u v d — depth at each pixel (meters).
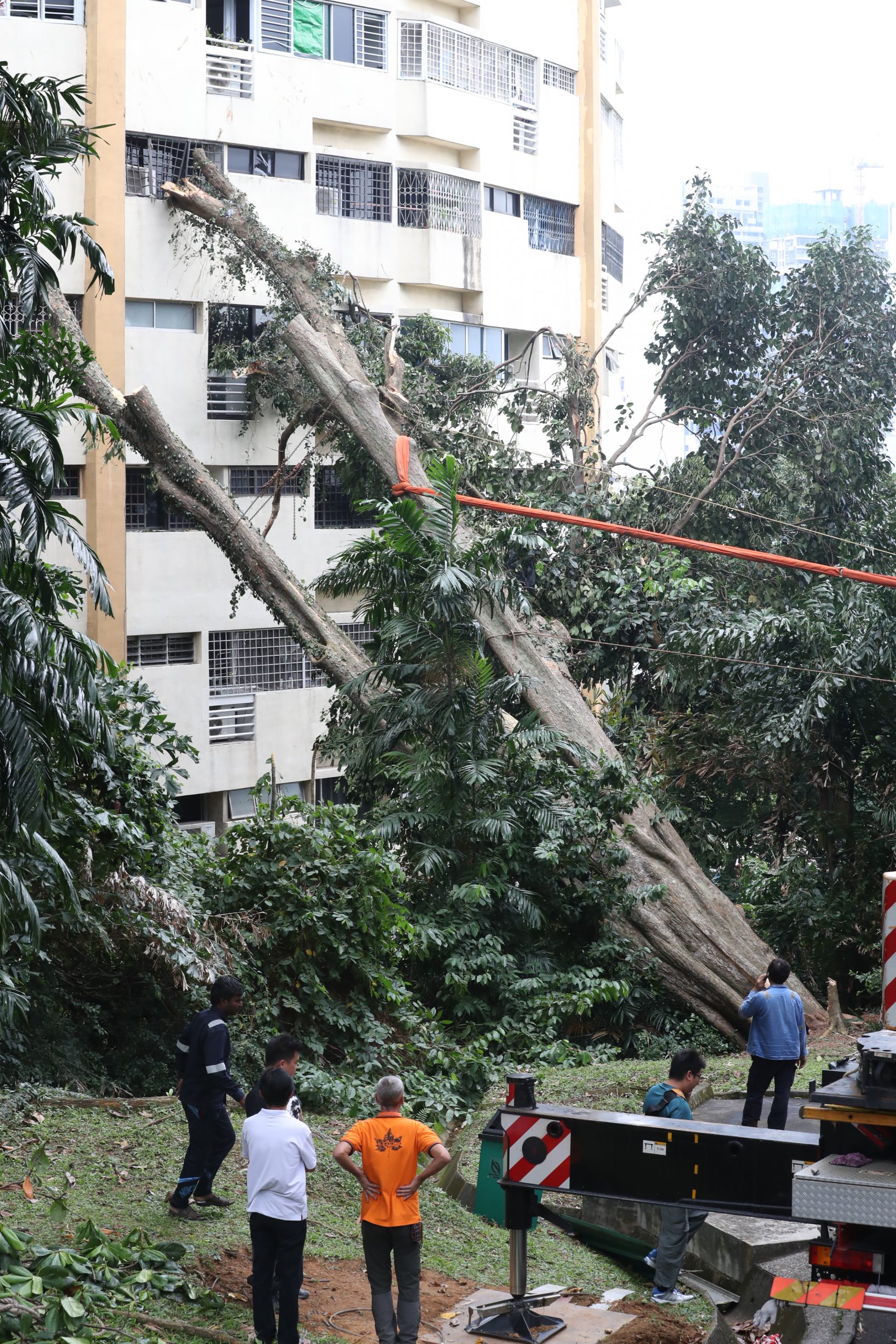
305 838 13.08
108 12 25.59
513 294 33.41
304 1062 11.88
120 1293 6.27
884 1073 5.45
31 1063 10.45
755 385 25.89
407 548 17.05
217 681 27.66
